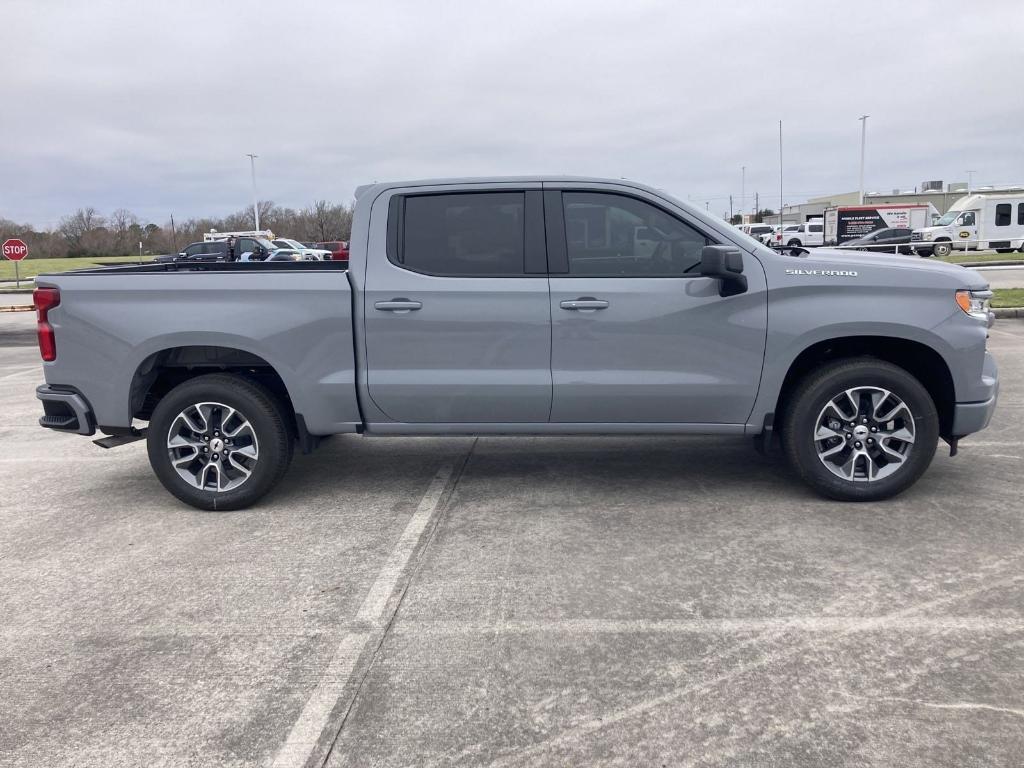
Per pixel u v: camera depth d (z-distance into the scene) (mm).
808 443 4824
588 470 5777
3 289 31484
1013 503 4828
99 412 5066
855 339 4852
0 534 4820
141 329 4910
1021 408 7355
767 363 4746
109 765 2648
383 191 4941
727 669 3115
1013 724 2730
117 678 3176
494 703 2939
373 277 4855
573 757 2635
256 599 3832
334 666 3217
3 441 7328
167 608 3766
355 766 2619
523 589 3854
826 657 3176
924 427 4723
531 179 4879
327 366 4926
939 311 4641
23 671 3246
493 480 5598
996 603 3580
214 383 4973
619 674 3104
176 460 5082
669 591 3785
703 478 5500
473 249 4867
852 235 42344
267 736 2789
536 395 4863
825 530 4477
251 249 32719
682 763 2588
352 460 6211
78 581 4098
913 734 2693
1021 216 35188
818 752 2619
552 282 4789
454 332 4836
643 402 4848
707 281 4734
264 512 5074
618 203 4805
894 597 3660
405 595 3824
